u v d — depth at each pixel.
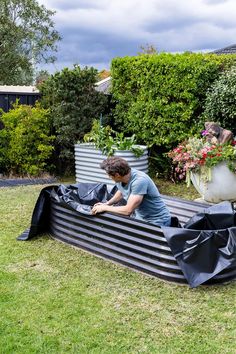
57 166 8.61
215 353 2.56
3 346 2.65
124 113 8.16
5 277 3.66
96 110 8.20
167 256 3.44
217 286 3.42
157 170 8.12
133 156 6.86
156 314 3.03
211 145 5.62
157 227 3.47
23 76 17.58
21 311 3.08
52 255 4.14
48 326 2.88
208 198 5.76
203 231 3.37
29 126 7.91
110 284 3.50
